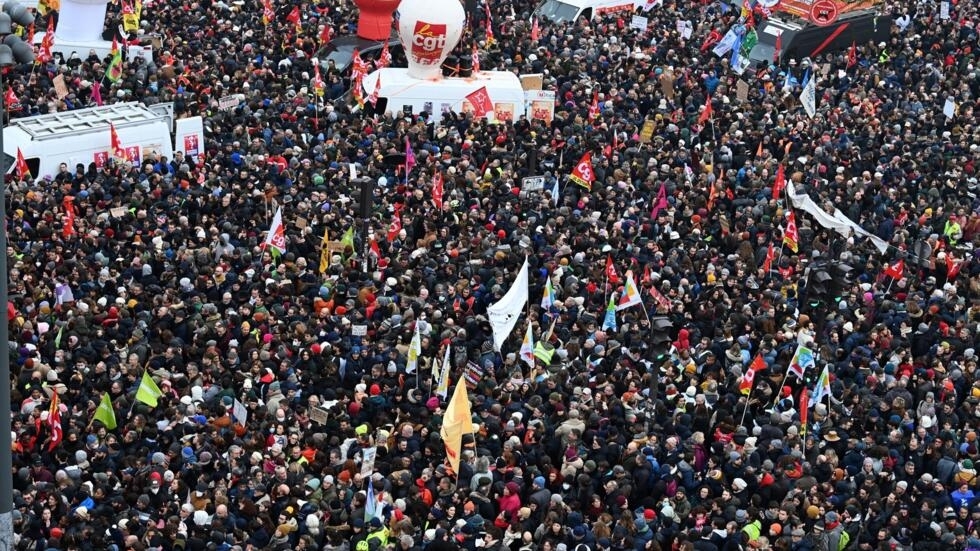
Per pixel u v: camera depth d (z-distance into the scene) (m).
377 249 120.38
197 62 167.12
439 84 166.38
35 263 116.44
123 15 175.25
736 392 105.31
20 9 68.56
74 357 102.44
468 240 124.06
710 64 179.00
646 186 141.50
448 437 88.50
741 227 131.62
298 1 192.38
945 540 88.62
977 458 98.75
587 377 103.25
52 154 139.88
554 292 115.69
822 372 100.88
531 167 145.75
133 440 92.81
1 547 67.88
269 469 90.06
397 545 84.88
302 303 113.88
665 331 98.88
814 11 192.00
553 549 85.56
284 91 161.50
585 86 168.62
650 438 95.19
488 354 106.94
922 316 118.62
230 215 129.25
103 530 84.81
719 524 88.25
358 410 99.31
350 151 146.50
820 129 161.12
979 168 154.50
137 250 119.00
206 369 100.56
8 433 67.25
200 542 84.19
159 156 141.88
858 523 90.00
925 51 190.50
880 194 143.38
